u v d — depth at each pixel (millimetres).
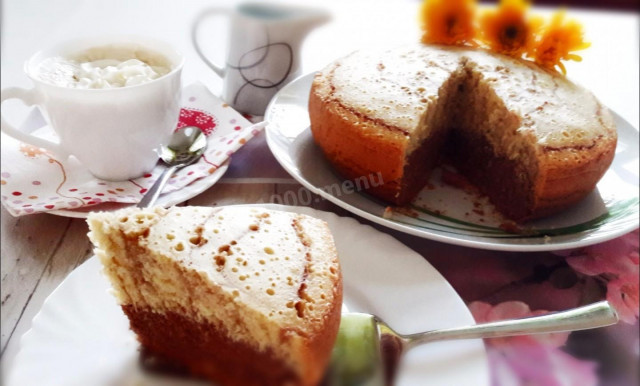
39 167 464
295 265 367
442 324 368
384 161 458
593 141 463
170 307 373
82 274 387
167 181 459
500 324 361
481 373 347
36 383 344
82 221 437
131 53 475
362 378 352
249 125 507
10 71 622
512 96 497
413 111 477
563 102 496
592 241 423
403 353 356
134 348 369
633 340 383
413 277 390
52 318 368
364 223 453
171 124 469
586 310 363
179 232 376
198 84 545
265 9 519
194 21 546
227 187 472
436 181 524
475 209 486
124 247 374
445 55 543
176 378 364
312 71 561
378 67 523
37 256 413
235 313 355
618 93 600
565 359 373
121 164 453
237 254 369
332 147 475
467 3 551
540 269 423
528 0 594
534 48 537
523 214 472
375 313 378
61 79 437
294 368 353
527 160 469
